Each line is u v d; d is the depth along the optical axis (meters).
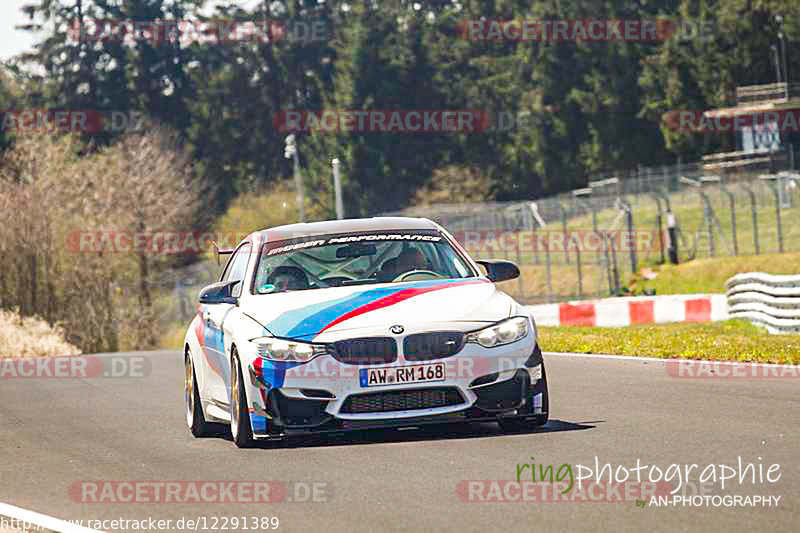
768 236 149.88
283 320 31.36
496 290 33.09
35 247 169.25
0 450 35.75
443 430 32.91
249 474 27.69
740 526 19.80
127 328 168.62
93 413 45.16
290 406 30.31
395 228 36.06
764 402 35.91
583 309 97.12
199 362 36.53
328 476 26.64
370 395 30.05
